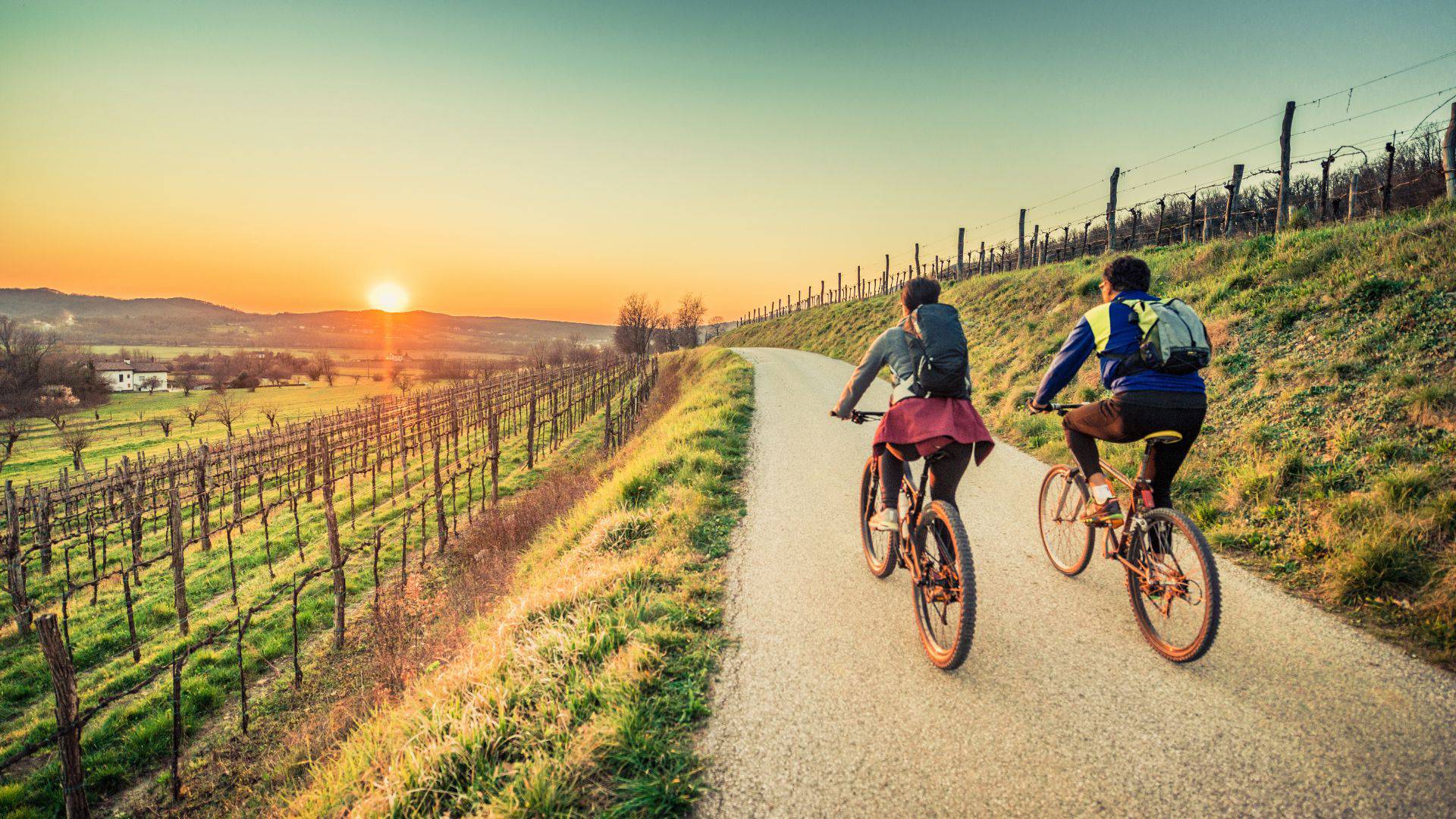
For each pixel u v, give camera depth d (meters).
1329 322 7.30
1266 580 4.21
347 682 8.80
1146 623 3.45
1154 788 2.37
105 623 12.73
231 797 6.96
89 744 8.48
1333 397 6.08
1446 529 4.05
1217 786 2.36
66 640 11.20
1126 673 3.16
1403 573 3.77
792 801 2.38
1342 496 4.79
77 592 14.96
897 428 3.44
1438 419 5.14
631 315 96.44
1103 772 2.47
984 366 13.34
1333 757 2.48
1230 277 9.66
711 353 39.00
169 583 14.95
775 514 6.42
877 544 4.69
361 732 3.75
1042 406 3.76
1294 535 4.59
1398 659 3.17
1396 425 5.32
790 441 10.51
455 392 37.19
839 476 8.02
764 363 28.50
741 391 17.27
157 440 58.69
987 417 10.43
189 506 20.02
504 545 11.75
